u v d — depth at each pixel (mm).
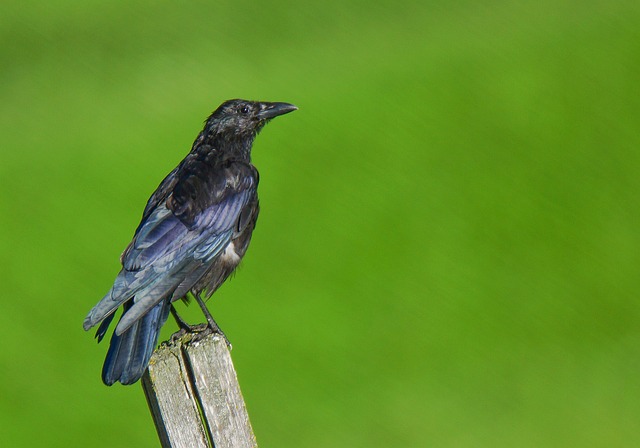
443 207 24047
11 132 27719
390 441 16719
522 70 30594
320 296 20094
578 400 17969
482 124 27984
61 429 17531
